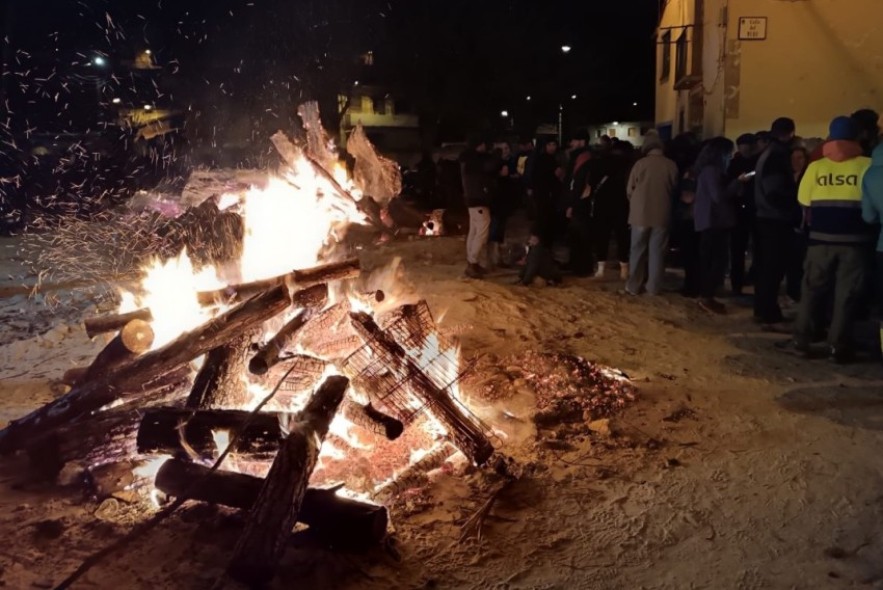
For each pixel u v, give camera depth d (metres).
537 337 7.68
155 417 4.30
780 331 8.08
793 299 9.35
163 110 30.70
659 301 9.41
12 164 22.36
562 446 5.07
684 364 6.95
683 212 9.52
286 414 4.23
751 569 3.68
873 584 3.55
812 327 7.13
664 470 4.74
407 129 43.62
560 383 6.16
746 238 9.82
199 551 3.72
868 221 6.49
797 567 3.70
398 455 4.86
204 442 4.23
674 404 5.84
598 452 4.98
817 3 11.84
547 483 4.54
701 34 13.98
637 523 4.10
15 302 10.48
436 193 19.52
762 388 6.25
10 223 18.95
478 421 5.09
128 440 4.65
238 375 4.89
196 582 3.47
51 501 4.30
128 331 4.96
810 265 6.96
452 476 4.59
